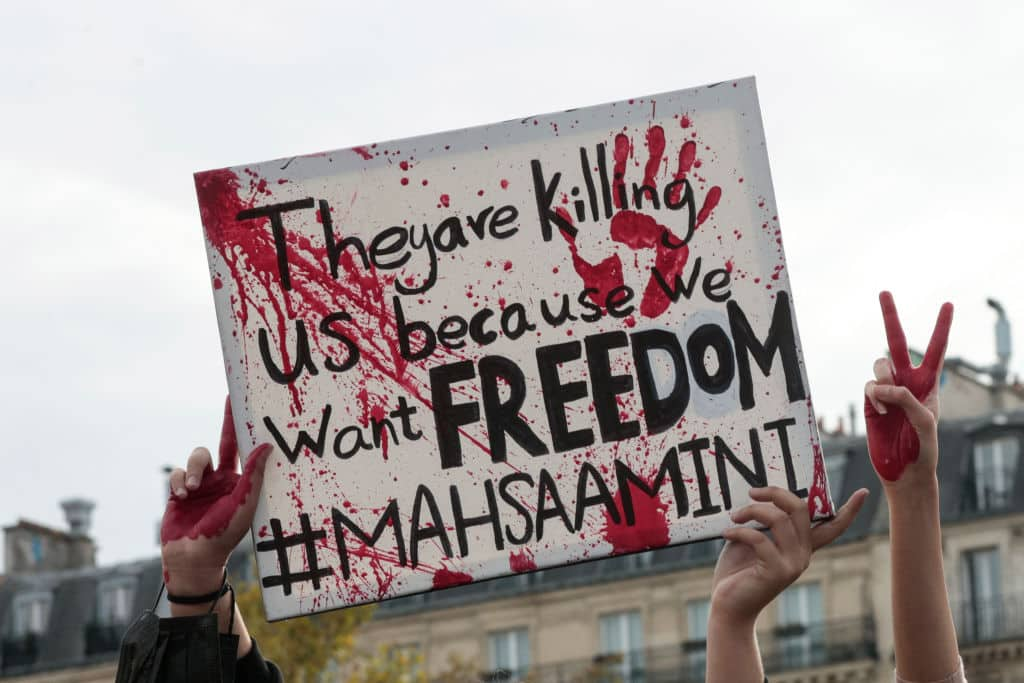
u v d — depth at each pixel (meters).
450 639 47.69
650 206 4.97
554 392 4.91
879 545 45.22
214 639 4.52
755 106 4.98
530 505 4.86
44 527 53.41
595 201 4.98
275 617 4.81
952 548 46.09
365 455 4.88
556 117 5.00
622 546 4.84
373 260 4.96
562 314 4.94
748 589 4.51
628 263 4.95
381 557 4.84
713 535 4.84
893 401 4.46
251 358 4.92
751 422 4.88
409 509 4.87
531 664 47.44
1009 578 45.62
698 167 4.98
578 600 47.44
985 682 45.41
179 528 4.66
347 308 4.94
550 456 4.88
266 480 4.86
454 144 4.99
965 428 47.00
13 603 51.19
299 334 4.93
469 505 4.87
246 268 4.95
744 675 4.49
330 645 38.22
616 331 4.93
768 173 4.96
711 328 4.92
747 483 4.86
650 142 4.98
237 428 4.89
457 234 4.97
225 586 4.69
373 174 4.98
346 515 4.86
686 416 4.89
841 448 46.69
